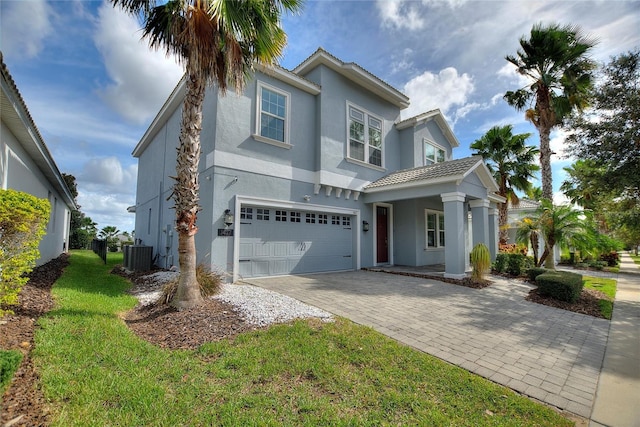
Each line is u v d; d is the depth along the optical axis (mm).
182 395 2891
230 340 4375
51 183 12453
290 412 2762
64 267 11141
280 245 10180
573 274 8828
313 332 4730
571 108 13172
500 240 17359
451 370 3777
